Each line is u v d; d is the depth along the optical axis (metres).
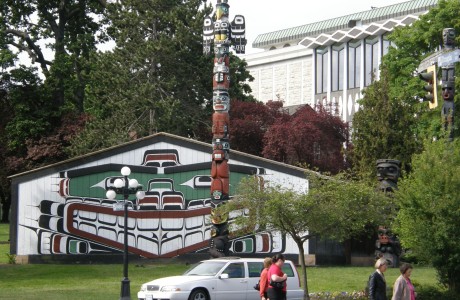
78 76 57.03
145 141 40.69
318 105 57.03
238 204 27.84
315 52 71.12
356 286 30.12
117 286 31.48
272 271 18.95
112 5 51.94
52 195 39.84
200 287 23.27
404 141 39.78
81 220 39.91
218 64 34.28
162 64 51.38
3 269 36.94
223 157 33.97
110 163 40.34
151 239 40.16
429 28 44.78
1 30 55.88
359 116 41.09
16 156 56.88
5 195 68.38
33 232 39.66
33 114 56.12
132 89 50.12
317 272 35.03
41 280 33.56
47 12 57.44
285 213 26.03
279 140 52.34
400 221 26.95
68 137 54.25
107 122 50.62
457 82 40.38
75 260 39.69
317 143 53.12
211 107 53.41
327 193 26.23
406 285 17.56
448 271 25.91
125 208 27.06
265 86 85.81
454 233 25.30
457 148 26.45
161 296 23.05
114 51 51.22
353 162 41.41
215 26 34.53
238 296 23.81
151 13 50.81
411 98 44.72
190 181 40.44
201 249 40.06
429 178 25.91
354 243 40.09
